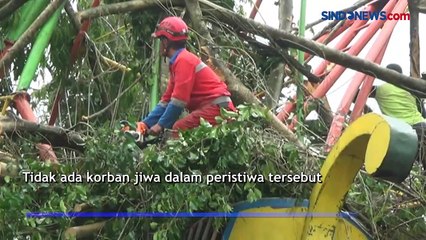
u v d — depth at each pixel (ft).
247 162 25.49
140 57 39.17
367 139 23.48
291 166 26.43
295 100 36.81
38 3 35.47
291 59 37.70
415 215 27.61
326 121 37.14
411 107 36.55
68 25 38.68
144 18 38.47
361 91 37.58
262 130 26.55
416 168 29.07
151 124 28.99
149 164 25.43
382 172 22.07
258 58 38.22
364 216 27.48
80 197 25.03
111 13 38.22
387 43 40.01
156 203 25.32
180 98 28.14
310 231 25.35
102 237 25.86
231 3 40.73
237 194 26.11
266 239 25.80
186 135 25.64
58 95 40.16
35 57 33.53
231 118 25.93
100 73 39.73
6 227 24.31
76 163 26.55
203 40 35.91
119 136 26.23
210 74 28.76
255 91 36.45
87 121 32.04
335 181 25.22
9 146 26.89
